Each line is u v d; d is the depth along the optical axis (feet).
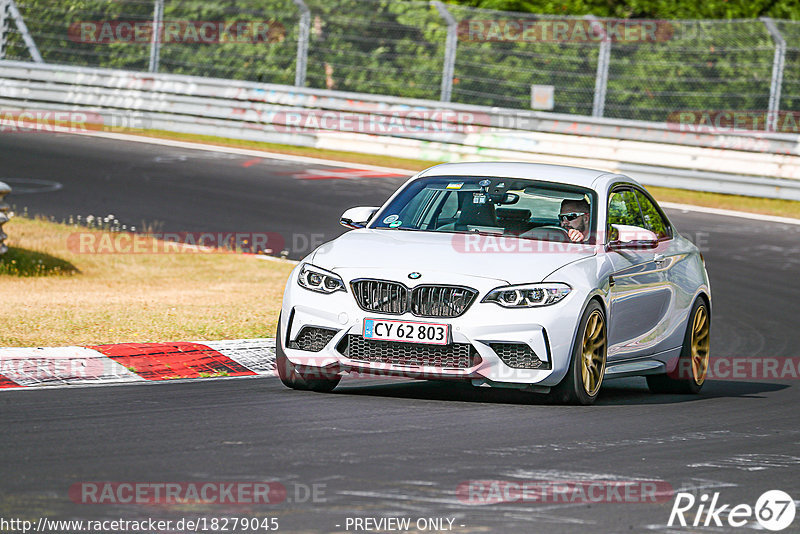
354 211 104.63
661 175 273.33
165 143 299.79
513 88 309.42
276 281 170.09
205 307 140.15
